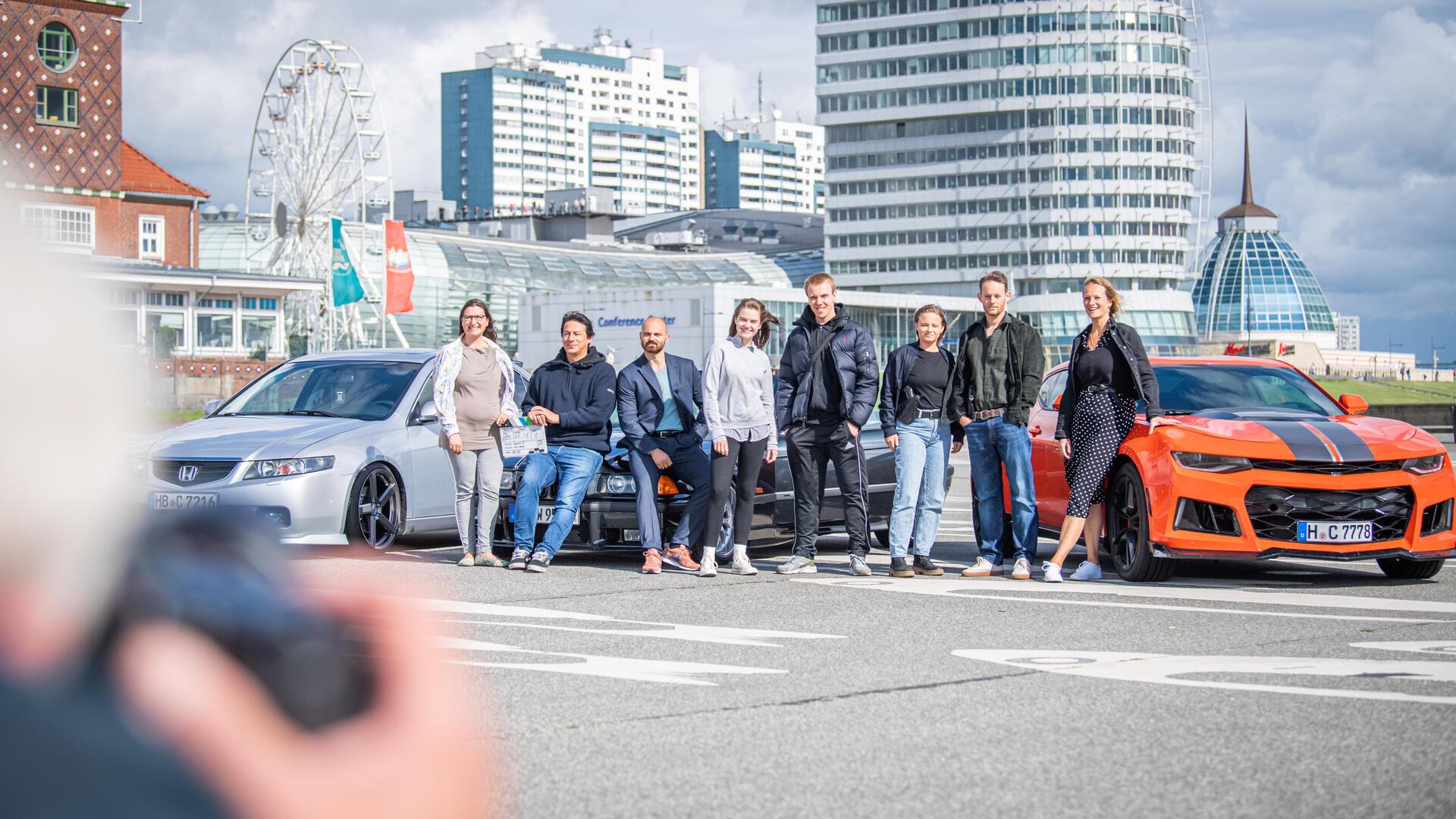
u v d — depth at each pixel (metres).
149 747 0.51
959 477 21.48
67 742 0.50
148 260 57.31
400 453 10.50
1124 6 116.75
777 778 3.80
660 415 9.41
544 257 96.50
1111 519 9.11
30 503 0.51
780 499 10.12
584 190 128.75
